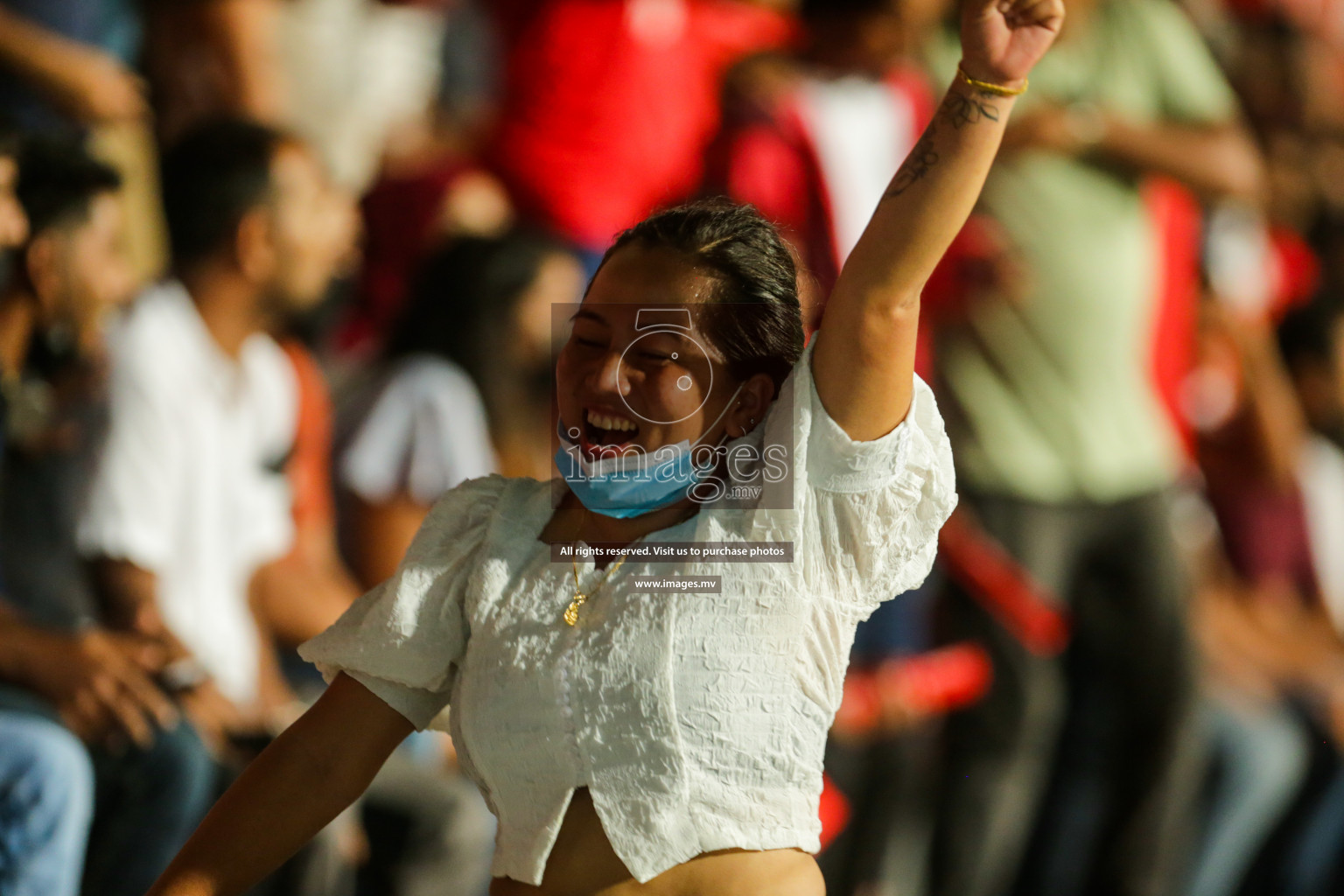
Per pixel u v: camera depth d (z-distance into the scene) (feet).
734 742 22.85
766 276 23.63
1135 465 55.88
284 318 48.03
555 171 59.00
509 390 52.44
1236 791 59.77
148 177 54.29
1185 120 57.67
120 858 37.52
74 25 54.34
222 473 43.57
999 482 54.65
